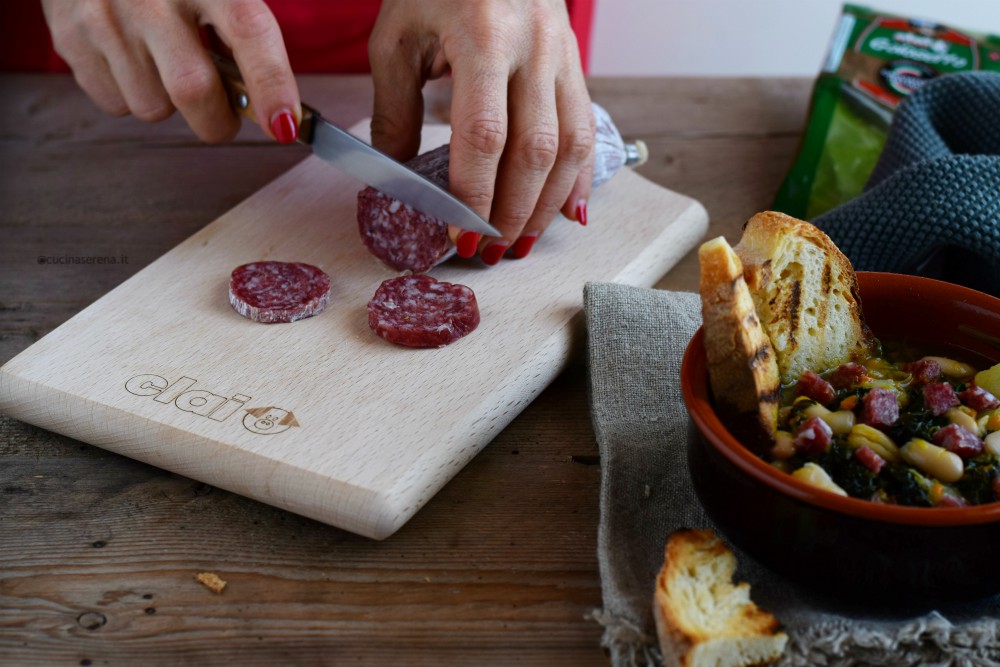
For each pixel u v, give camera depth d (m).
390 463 1.26
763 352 1.10
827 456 1.08
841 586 1.05
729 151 2.21
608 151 1.81
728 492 1.07
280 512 1.29
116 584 1.17
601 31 3.62
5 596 1.15
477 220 1.54
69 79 2.40
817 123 2.07
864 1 3.55
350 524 1.22
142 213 1.92
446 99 2.24
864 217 1.58
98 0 1.68
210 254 1.71
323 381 1.41
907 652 1.04
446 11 1.55
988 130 1.80
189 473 1.32
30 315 1.64
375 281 1.66
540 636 1.12
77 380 1.40
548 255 1.73
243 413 1.34
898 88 2.10
